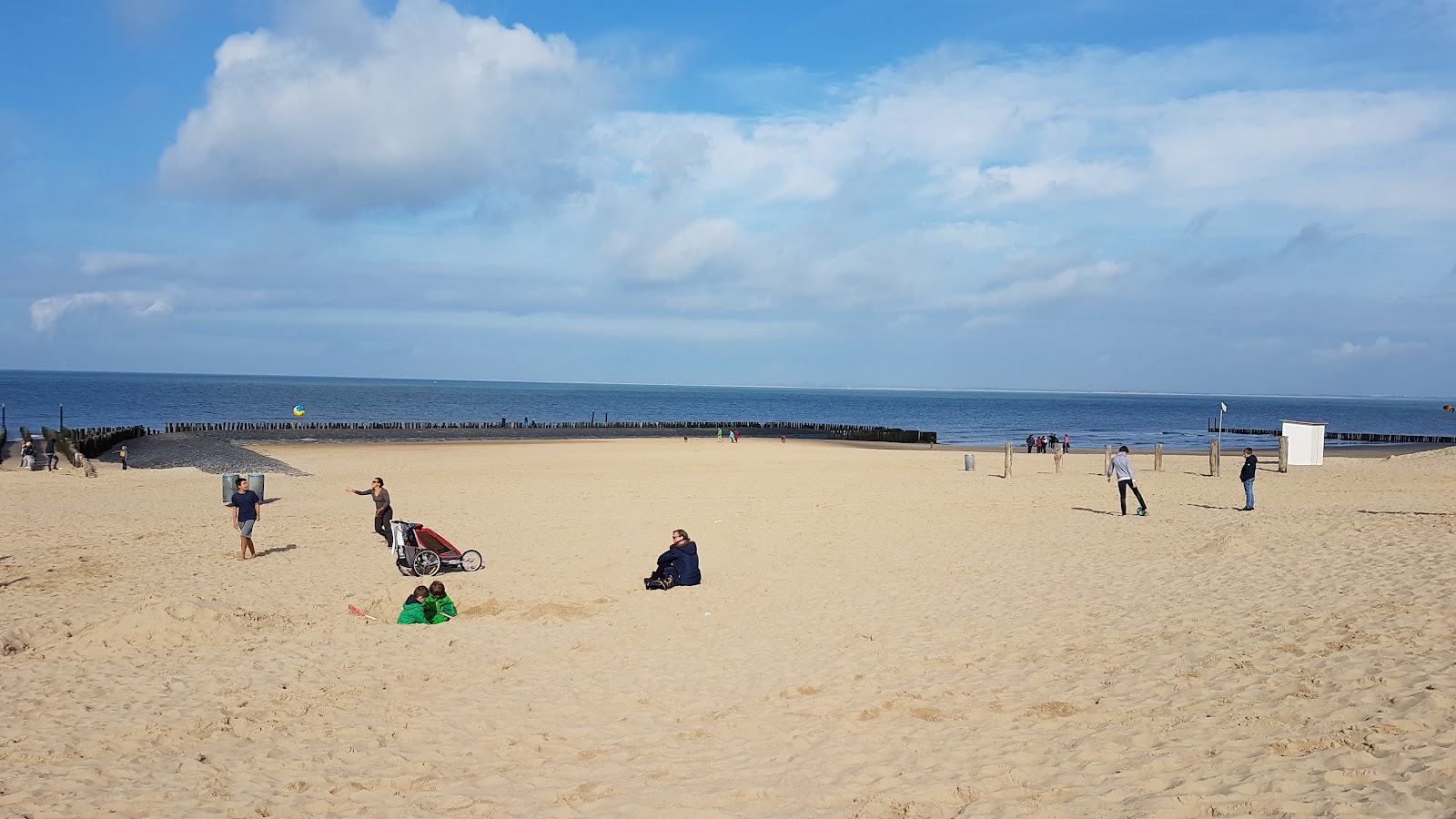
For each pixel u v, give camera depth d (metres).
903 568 15.52
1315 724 6.27
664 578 14.77
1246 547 14.55
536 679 9.50
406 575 16.42
